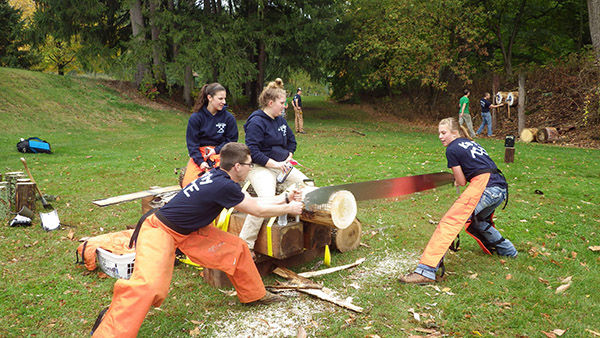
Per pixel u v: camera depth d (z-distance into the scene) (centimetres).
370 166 953
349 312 330
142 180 830
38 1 2138
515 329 304
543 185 756
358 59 2369
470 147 394
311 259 439
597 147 1327
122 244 429
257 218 378
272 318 323
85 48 2256
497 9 2055
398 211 613
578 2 2091
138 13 2167
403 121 2375
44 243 482
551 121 1688
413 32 2020
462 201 386
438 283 378
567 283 377
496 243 434
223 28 2153
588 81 1519
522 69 1556
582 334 296
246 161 306
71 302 347
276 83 400
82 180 821
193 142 443
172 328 309
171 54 2370
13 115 1560
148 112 1998
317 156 1101
